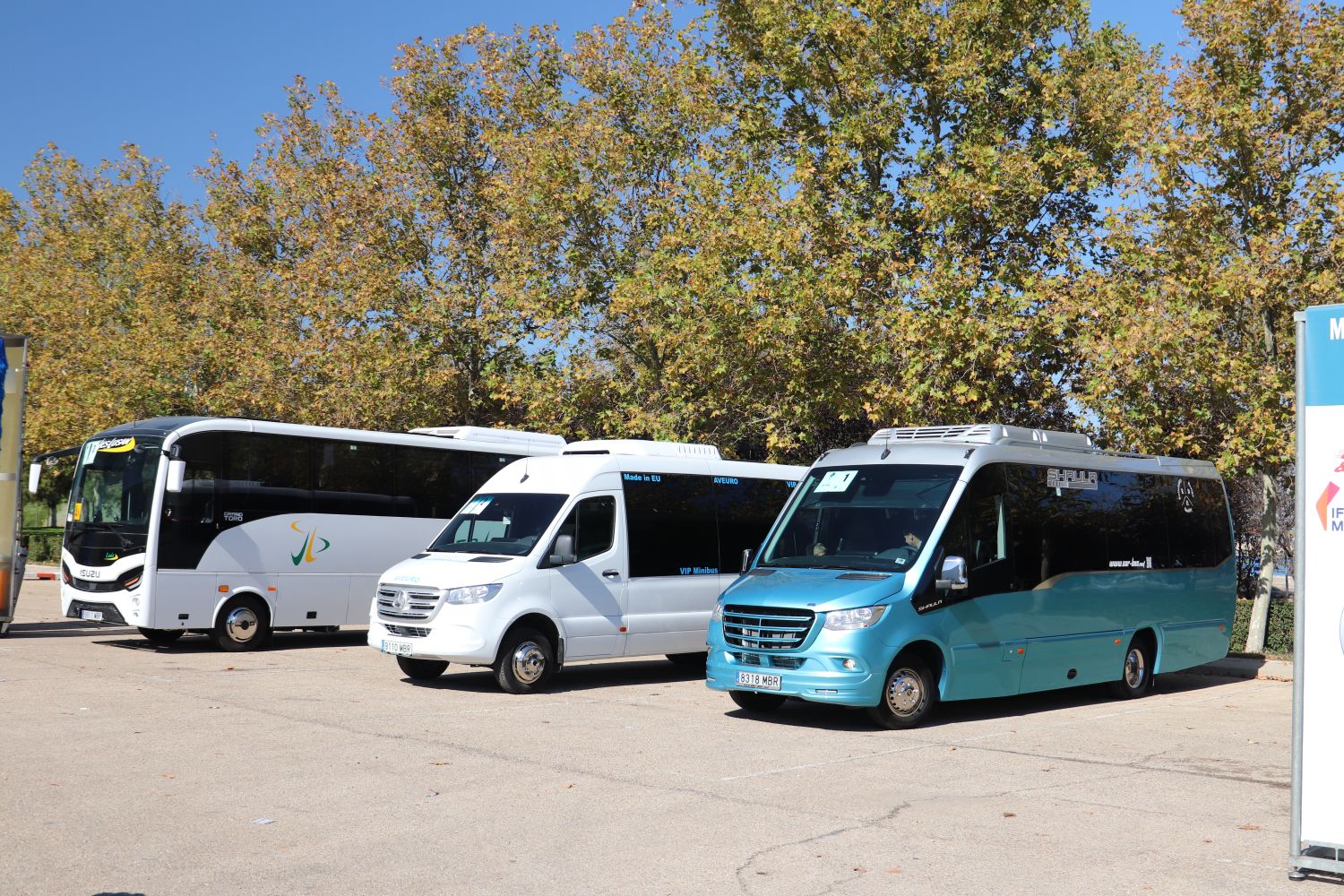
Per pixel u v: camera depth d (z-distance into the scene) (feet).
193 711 40.83
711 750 35.37
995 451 45.39
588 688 51.19
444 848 23.66
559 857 23.09
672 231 84.33
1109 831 25.84
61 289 122.11
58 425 110.22
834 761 34.06
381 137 105.19
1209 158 61.82
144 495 60.03
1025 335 68.64
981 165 74.84
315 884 21.12
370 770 31.17
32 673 50.14
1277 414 60.23
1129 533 51.11
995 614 43.62
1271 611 72.95
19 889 20.53
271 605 63.00
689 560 55.42
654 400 84.48
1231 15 60.49
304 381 96.58
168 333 108.78
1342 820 21.76
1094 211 84.58
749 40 89.97
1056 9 86.38
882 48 83.46
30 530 142.72
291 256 115.96
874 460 45.57
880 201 82.38
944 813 27.32
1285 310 60.80
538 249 89.51
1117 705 48.67
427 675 52.16
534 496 52.16
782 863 22.85
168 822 25.38
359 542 66.59
